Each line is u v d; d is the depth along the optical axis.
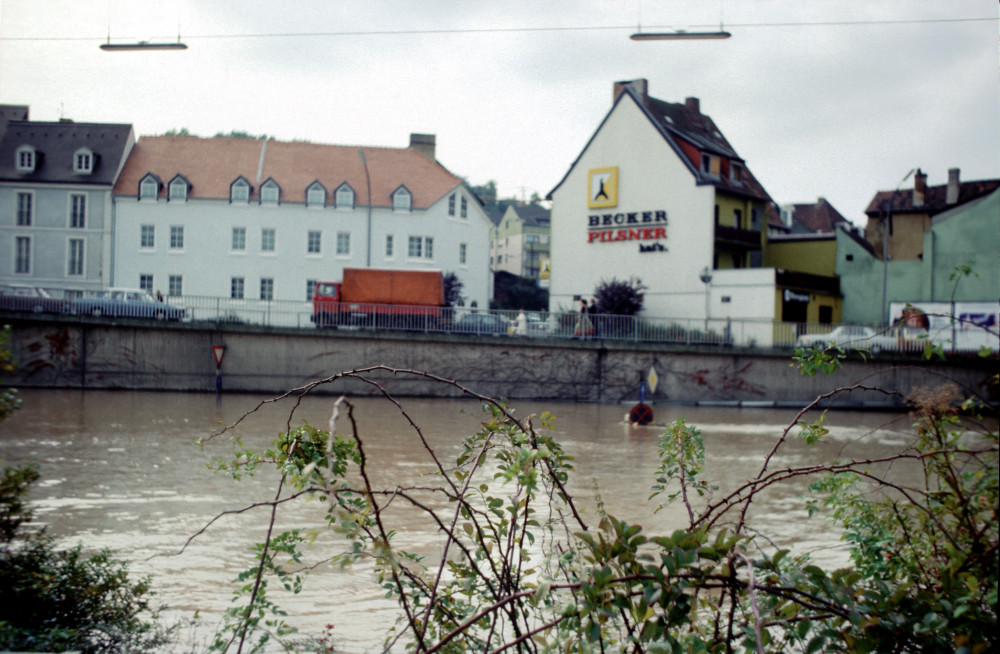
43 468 15.28
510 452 4.12
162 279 53.53
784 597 3.53
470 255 57.31
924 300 49.62
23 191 53.06
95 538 9.75
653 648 3.31
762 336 41.72
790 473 4.14
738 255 52.81
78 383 37.41
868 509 5.64
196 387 38.16
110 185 53.06
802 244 54.22
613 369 39.84
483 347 39.53
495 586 4.51
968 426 4.33
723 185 49.56
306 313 40.00
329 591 7.78
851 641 3.44
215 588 7.76
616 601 3.37
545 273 58.97
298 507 11.80
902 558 5.05
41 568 5.86
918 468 16.84
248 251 53.88
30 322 37.03
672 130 51.66
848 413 35.38
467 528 4.27
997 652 3.37
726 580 3.45
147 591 6.73
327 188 55.06
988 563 3.67
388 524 10.22
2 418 5.12
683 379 39.88
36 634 5.17
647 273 50.47
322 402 33.41
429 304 44.34
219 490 13.19
